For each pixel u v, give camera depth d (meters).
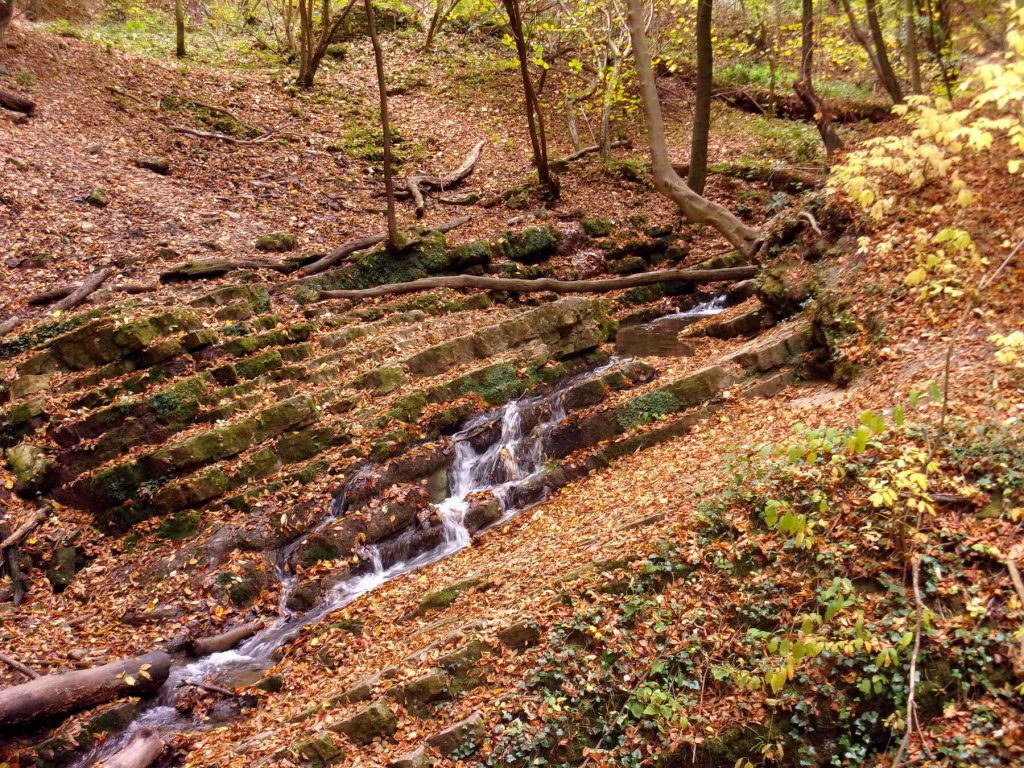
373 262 14.35
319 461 9.92
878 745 5.45
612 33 20.80
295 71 23.55
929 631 5.49
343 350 11.96
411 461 10.11
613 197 18.78
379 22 26.53
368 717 6.11
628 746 5.79
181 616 8.30
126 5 26.95
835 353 9.49
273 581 8.95
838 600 4.99
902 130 14.08
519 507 10.01
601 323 13.23
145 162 16.58
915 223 9.68
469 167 19.72
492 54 26.16
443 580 8.51
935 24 14.92
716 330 12.82
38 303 12.05
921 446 6.67
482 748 5.85
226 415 10.28
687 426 10.13
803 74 15.85
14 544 8.87
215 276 13.44
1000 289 8.26
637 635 6.34
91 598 8.59
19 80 17.30
